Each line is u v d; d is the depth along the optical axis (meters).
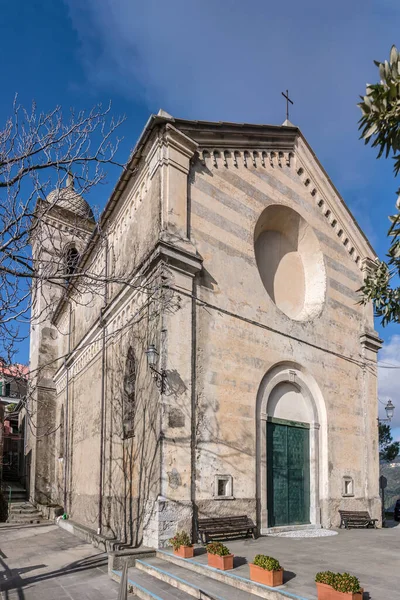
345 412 18.48
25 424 31.17
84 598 9.12
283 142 18.59
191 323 13.12
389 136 6.63
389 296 8.18
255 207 16.61
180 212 13.76
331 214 20.27
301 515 15.90
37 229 9.50
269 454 15.27
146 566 10.14
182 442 12.07
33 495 25.50
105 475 15.73
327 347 18.30
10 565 12.27
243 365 14.45
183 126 14.52
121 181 15.75
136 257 14.83
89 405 18.78
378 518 18.52
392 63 6.38
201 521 11.93
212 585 8.58
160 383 12.12
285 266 18.89
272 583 8.00
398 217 7.07
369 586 8.19
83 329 20.88
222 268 14.63
